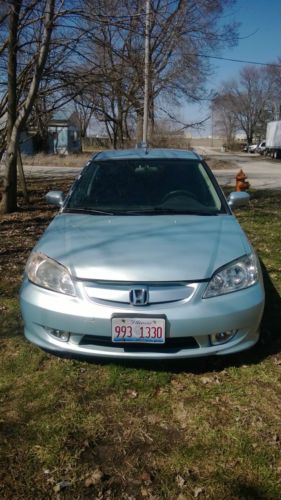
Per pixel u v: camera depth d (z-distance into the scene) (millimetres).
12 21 7590
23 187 10195
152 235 3068
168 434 2389
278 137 39875
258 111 77438
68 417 2510
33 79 7887
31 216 8445
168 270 2662
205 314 2605
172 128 25812
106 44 8352
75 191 3941
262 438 2352
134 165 4164
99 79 9180
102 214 3570
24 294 2885
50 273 2812
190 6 15922
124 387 2779
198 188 3879
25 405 2607
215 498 2000
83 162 27219
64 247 2977
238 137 96250
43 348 2887
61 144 36781
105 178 4016
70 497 2002
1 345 3271
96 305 2629
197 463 2189
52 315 2705
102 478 2098
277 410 2572
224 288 2701
